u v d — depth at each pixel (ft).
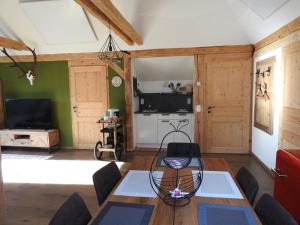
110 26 12.03
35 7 14.11
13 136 18.30
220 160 7.69
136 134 18.85
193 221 4.31
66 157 16.89
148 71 19.13
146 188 5.67
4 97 19.69
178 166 6.27
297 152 6.72
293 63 10.24
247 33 15.01
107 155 17.21
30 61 18.75
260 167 14.24
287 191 6.53
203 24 14.69
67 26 15.39
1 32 16.29
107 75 17.95
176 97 20.01
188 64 18.15
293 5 9.35
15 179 13.10
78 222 4.83
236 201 5.01
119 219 4.42
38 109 18.74
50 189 11.81
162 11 13.84
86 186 12.10
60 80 18.65
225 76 16.58
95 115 18.52
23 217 9.36
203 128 17.22
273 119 12.50
